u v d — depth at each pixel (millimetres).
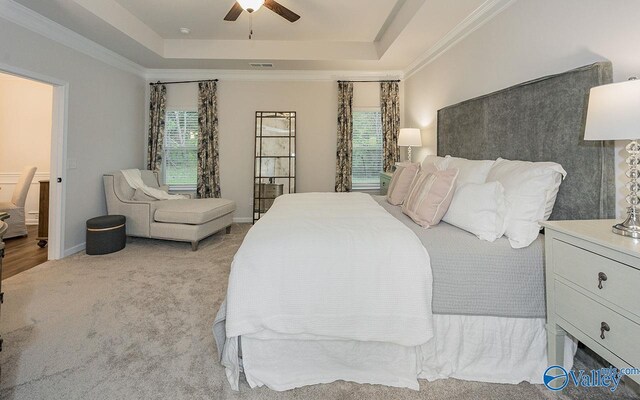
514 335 1586
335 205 2697
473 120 2828
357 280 1517
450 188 1976
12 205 4223
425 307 1492
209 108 5051
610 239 1192
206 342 1882
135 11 3514
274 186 5184
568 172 1807
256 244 1605
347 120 5086
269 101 5188
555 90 1891
